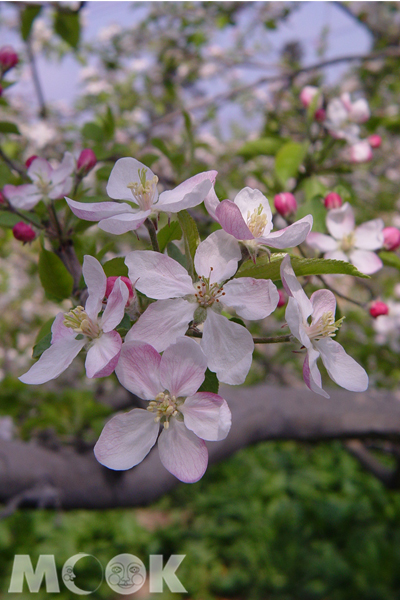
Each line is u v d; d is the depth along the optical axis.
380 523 1.02
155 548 0.98
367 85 0.81
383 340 0.65
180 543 1.02
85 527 1.00
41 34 0.83
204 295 0.19
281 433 0.47
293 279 0.19
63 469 0.37
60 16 0.47
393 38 0.70
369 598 0.87
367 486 1.10
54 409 0.46
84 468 0.38
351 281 0.65
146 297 0.19
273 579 0.93
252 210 0.21
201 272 0.19
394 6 0.71
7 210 0.27
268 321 0.66
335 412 0.47
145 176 0.20
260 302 0.18
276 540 1.00
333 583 0.90
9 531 0.96
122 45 0.90
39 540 0.95
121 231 0.19
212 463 0.43
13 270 0.87
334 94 0.78
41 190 0.27
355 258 0.29
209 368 0.18
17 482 0.35
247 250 0.20
